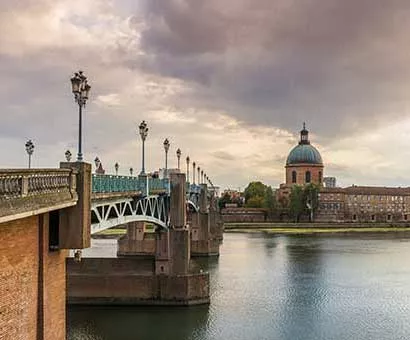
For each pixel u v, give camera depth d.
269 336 46.62
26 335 21.58
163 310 54.69
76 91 28.86
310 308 57.12
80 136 28.62
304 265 89.06
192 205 98.12
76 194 23.86
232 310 55.56
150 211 55.66
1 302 19.28
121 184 44.66
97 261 56.72
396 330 49.06
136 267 56.78
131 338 45.09
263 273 80.06
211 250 102.12
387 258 99.19
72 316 51.97
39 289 22.78
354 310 56.62
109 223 41.97
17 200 18.31
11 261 20.06
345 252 109.00
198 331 47.56
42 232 22.81
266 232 163.88
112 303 56.09
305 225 188.88
